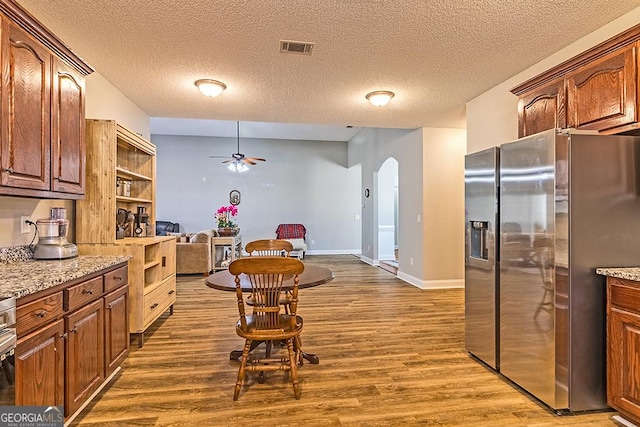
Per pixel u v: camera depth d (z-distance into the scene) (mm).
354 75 3291
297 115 4680
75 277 1815
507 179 2410
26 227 2359
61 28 2439
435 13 2262
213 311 4176
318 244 9734
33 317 1526
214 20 2348
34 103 1906
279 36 2564
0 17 1661
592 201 2047
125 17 2307
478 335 2760
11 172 1737
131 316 3020
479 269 2732
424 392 2307
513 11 2240
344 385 2396
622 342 1905
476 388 2361
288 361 2424
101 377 2150
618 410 1940
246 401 2188
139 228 3656
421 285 5484
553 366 2047
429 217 5445
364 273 6766
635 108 1953
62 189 2166
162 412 2059
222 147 9242
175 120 7480
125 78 3357
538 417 2029
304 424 1951
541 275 2119
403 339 3273
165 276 3705
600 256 2055
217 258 7418
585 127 2264
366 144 8141
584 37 2582
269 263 2195
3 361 1351
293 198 9594
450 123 5168
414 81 3438
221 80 3406
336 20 2350
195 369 2635
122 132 3055
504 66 3092
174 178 9055
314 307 4375
